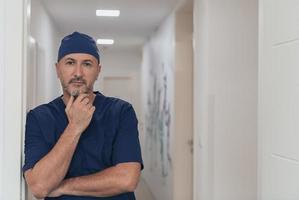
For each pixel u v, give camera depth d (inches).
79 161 60.9
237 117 117.3
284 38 45.9
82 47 60.9
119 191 59.9
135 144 62.8
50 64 209.2
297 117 42.8
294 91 43.4
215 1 117.2
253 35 118.0
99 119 62.5
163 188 209.9
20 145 55.9
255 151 116.9
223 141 116.6
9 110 55.3
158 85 234.8
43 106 62.5
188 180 174.2
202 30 124.4
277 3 47.8
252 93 117.4
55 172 54.9
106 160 62.4
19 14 55.2
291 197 44.1
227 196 116.5
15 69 55.3
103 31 259.8
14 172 55.7
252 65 117.8
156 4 176.4
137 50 364.8
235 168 117.0
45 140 59.5
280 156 46.7
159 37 232.2
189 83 175.6
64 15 205.9
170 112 188.4
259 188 53.4
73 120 55.7
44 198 60.2
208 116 116.8
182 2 157.6
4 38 55.1
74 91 60.6
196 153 132.8
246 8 117.9
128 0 171.0
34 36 145.1
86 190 59.0
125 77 374.0
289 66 44.6
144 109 319.6
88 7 185.8
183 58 176.2
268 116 50.1
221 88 117.3
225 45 117.3
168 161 193.0
